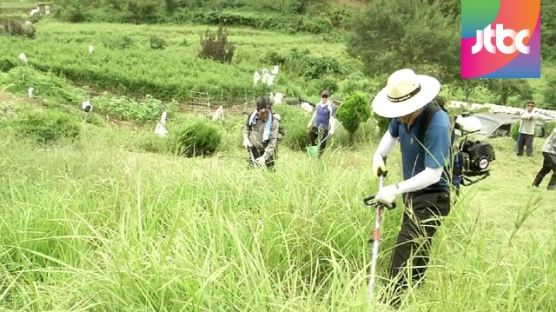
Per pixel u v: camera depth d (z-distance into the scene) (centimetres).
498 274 344
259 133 712
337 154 627
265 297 291
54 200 444
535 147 1658
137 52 3359
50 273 347
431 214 385
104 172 576
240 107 2416
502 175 1173
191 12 6097
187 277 294
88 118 1684
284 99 2516
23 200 476
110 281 296
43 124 1109
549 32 4466
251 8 6372
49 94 2000
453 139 403
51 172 591
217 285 298
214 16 6056
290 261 386
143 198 467
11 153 645
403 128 392
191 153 1246
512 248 378
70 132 1112
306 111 1983
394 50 4356
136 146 1224
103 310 292
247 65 3628
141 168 562
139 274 301
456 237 411
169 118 1972
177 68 2898
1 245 374
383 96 391
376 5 4384
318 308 286
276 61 4241
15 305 305
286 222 418
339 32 6059
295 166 519
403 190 364
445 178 393
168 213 451
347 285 288
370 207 442
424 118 375
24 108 1463
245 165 589
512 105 3866
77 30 5297
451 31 4253
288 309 284
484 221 422
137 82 2462
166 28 5738
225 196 489
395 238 423
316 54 4878
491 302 308
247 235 395
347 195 459
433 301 316
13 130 1033
